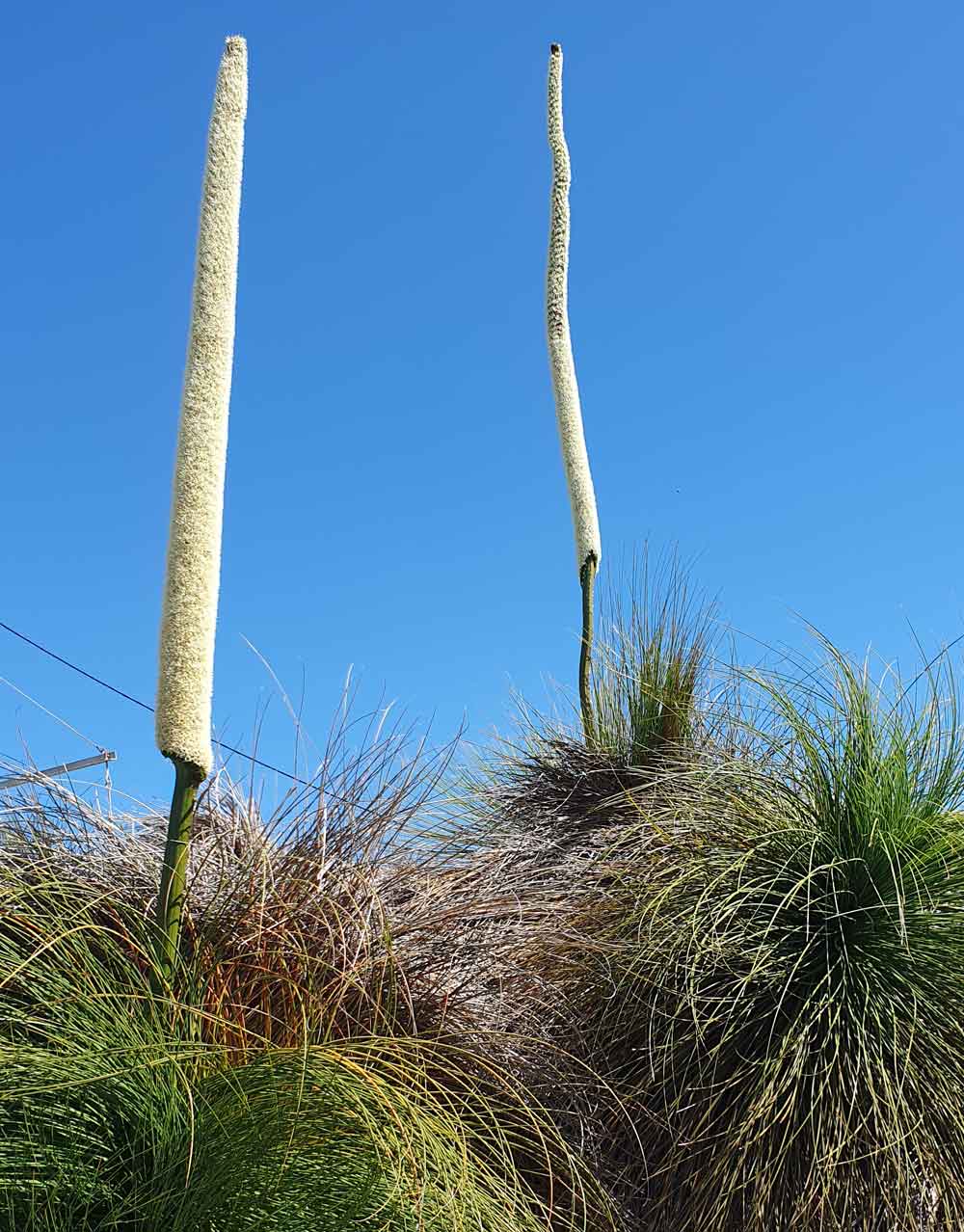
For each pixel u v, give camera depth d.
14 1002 2.64
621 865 4.11
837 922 3.70
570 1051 3.62
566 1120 3.35
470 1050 3.21
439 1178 2.50
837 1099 3.37
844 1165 3.38
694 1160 3.47
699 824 3.97
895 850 3.66
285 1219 2.41
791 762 4.03
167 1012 2.66
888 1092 3.33
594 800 5.51
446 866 3.81
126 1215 2.40
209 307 2.76
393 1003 3.06
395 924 3.36
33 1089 2.35
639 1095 3.55
